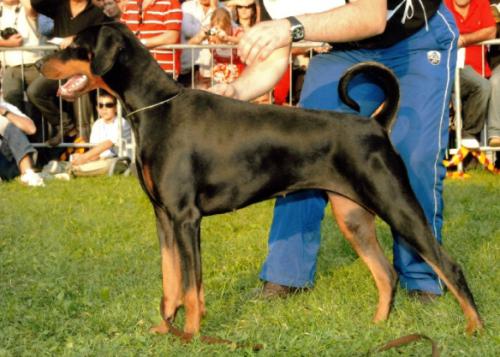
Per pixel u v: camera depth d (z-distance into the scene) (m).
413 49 5.26
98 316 5.12
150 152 4.70
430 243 4.67
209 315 5.14
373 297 5.47
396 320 5.01
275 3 5.53
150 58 4.83
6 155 10.59
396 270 5.58
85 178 10.91
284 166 4.72
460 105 10.69
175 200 4.64
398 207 4.65
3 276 6.23
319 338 4.56
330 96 5.39
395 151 4.75
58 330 4.89
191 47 10.74
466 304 4.71
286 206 5.61
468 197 8.98
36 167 11.51
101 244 7.33
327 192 5.02
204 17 11.52
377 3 4.80
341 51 5.41
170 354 4.48
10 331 4.88
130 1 10.91
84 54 4.94
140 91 4.77
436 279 5.51
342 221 5.06
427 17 5.21
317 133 4.71
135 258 6.81
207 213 4.77
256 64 5.26
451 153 10.95
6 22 11.55
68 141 11.67
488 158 10.99
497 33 11.30
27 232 7.80
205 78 10.91
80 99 11.50
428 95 5.25
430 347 4.48
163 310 4.87
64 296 5.52
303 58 10.92
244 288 5.92
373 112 5.38
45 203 9.22
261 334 4.73
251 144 4.69
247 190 4.73
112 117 11.29
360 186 4.70
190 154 4.65
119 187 10.10
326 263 6.49
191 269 4.64
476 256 6.48
